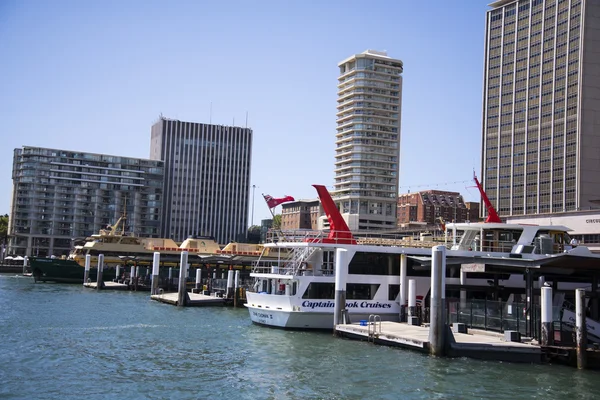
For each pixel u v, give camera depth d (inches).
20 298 2802.7
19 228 7815.0
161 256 4328.3
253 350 1514.5
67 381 1155.3
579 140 7165.4
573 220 4033.0
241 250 4286.4
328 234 2080.5
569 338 1433.3
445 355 1443.2
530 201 7706.7
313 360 1395.2
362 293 1861.5
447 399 1095.6
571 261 1505.9
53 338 1624.0
